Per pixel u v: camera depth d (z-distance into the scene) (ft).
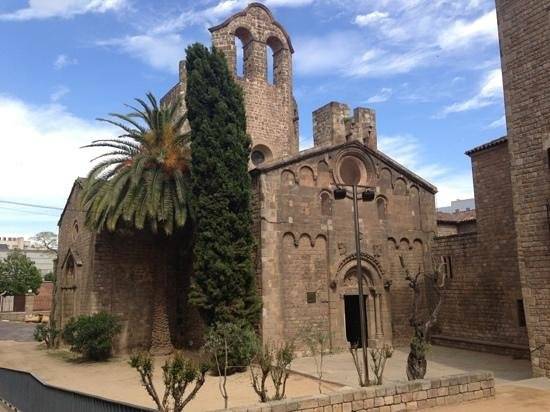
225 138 77.66
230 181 76.48
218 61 81.05
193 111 79.25
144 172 80.79
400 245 94.02
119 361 83.92
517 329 77.25
